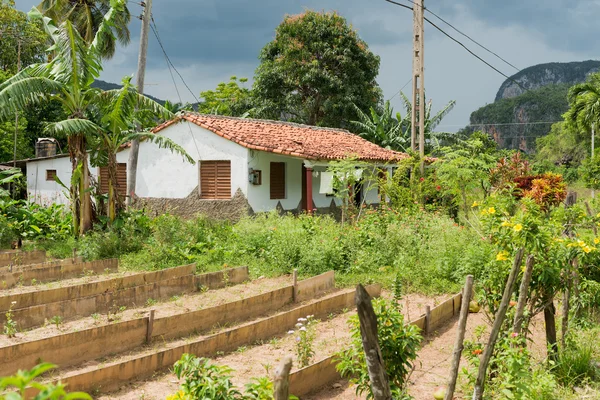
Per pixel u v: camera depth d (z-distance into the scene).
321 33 35.06
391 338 5.11
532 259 5.29
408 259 11.60
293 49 34.88
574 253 6.30
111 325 6.99
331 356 6.20
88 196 14.66
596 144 47.94
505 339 5.32
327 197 20.77
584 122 38.31
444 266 10.91
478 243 10.86
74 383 5.66
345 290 10.60
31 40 31.84
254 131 18.94
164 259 12.59
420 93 19.78
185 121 18.56
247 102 37.47
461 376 6.14
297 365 6.68
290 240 12.49
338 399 5.84
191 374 4.37
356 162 17.67
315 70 33.78
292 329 8.19
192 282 10.26
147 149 19.48
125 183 20.11
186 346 6.66
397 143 30.91
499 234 6.25
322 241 12.41
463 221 16.34
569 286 6.33
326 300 8.94
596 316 7.95
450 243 11.80
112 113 14.07
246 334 7.43
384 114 32.16
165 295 9.76
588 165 34.28
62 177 22.83
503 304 4.85
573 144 56.66
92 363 6.71
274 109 35.94
